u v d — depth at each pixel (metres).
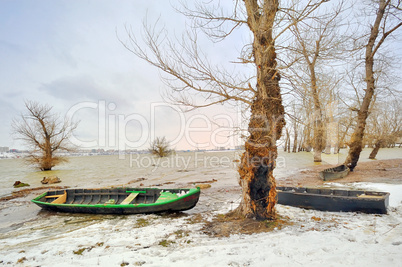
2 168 44.06
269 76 7.26
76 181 23.53
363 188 12.30
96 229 8.04
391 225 6.58
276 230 6.48
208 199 12.35
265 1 7.03
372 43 16.73
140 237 6.78
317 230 6.42
